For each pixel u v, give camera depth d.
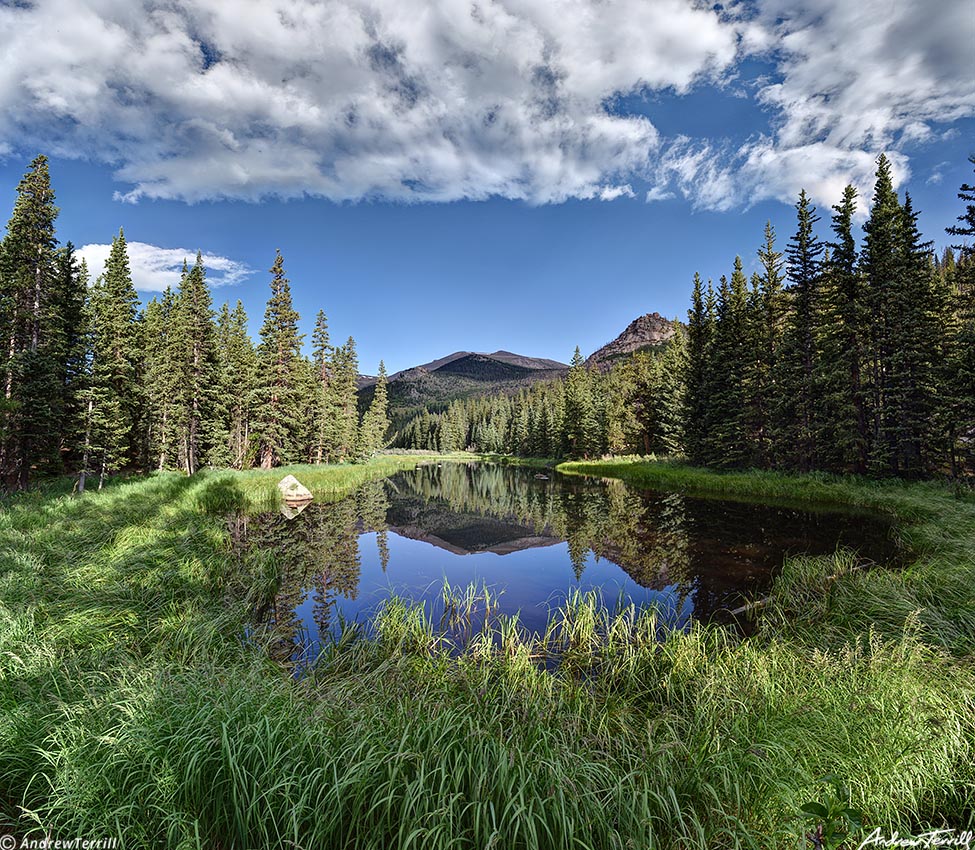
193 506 17.75
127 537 10.95
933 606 6.92
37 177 21.08
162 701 3.97
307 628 8.15
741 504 22.12
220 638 6.76
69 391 21.88
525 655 6.51
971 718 3.93
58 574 8.02
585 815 3.07
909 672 4.62
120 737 3.45
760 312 31.75
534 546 16.06
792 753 3.58
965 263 21.36
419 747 3.59
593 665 6.72
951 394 21.83
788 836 3.02
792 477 26.83
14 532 10.20
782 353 28.98
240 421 42.00
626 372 57.88
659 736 4.29
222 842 3.10
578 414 62.16
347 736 3.70
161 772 3.20
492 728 4.42
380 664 6.30
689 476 32.09
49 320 21.75
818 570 10.05
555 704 5.11
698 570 11.80
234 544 13.29
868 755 3.48
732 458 32.50
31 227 21.12
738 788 3.19
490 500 29.73
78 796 3.04
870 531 15.03
